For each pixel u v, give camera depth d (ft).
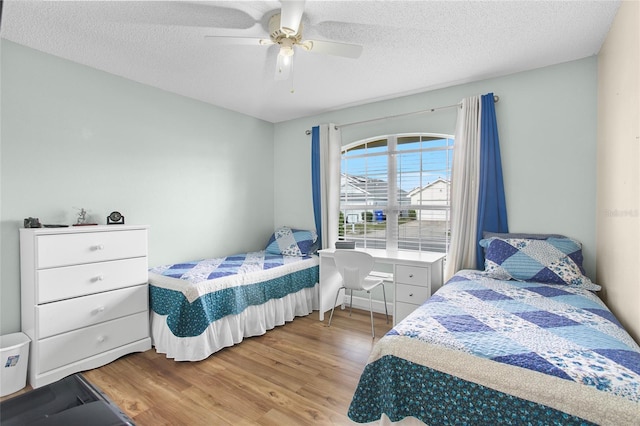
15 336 7.47
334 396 6.68
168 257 11.07
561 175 8.93
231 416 6.05
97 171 9.25
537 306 6.30
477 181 9.81
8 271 7.61
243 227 13.78
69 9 6.43
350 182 13.15
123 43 7.82
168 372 7.68
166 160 11.01
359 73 9.62
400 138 11.93
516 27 7.13
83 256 7.75
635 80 5.48
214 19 6.85
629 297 5.84
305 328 10.57
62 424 1.86
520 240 8.84
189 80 10.14
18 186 7.82
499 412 4.07
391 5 6.36
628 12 5.80
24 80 7.89
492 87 9.95
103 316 8.05
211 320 8.61
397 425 4.83
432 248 11.28
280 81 10.22
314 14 6.64
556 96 8.97
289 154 14.76
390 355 4.96
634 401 3.46
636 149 5.46
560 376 3.89
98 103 9.27
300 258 12.30
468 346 4.64
